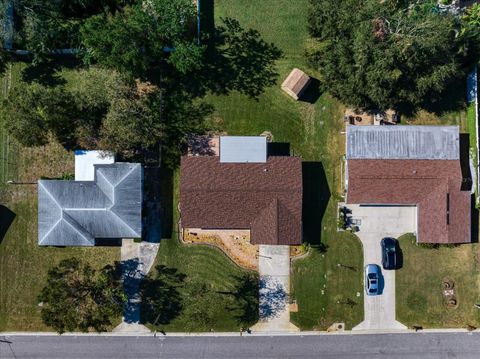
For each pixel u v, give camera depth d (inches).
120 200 1565.0
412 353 1686.8
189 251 1678.2
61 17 1654.8
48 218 1566.2
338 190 1692.9
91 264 1669.5
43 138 1590.8
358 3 1470.2
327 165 1692.9
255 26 1695.4
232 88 1692.9
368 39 1428.4
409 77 1504.7
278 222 1593.3
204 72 1688.0
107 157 1604.3
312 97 1694.1
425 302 1692.9
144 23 1471.5
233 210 1604.3
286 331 1680.6
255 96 1694.1
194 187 1583.4
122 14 1615.4
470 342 1692.9
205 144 1681.8
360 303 1688.0
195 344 1674.5
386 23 1450.5
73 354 1665.8
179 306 1673.2
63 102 1542.8
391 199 1628.9
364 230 1692.9
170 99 1686.8
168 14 1481.3
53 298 1504.7
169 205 1678.2
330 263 1686.8
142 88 1681.8
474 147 1689.2
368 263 1691.7
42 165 1672.0
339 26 1491.1
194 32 1657.2
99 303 1544.0
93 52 1513.3
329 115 1694.1
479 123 1689.2
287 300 1681.8
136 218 1576.0
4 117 1517.0
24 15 1530.5
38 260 1664.6
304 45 1699.1
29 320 1663.4
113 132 1539.1
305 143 1695.4
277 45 1696.6
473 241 1696.6
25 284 1664.6
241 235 1680.6
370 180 1609.3
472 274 1696.6
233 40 1691.7
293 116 1694.1
